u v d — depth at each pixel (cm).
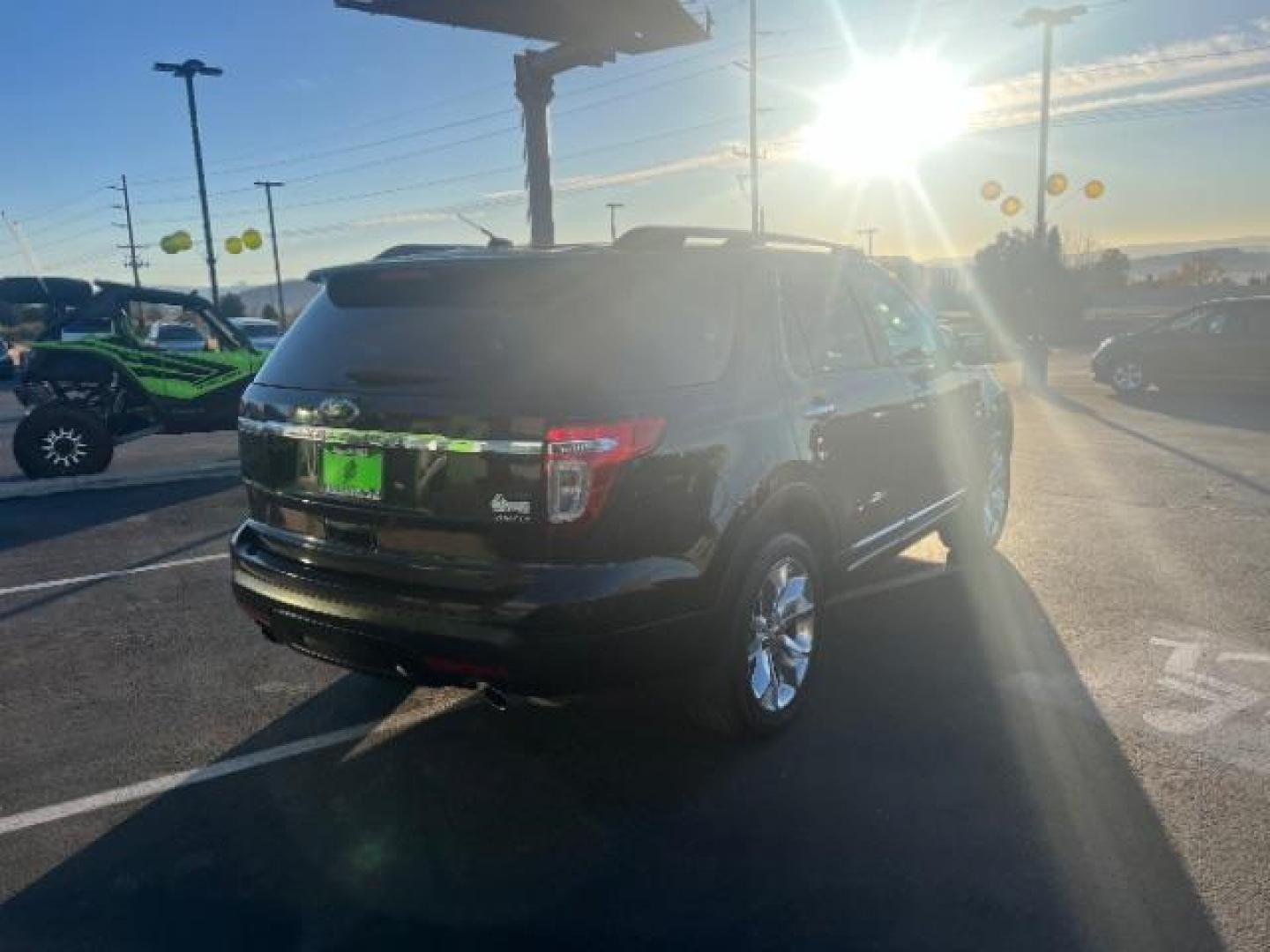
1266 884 289
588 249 348
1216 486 873
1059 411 1489
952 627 512
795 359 397
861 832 321
